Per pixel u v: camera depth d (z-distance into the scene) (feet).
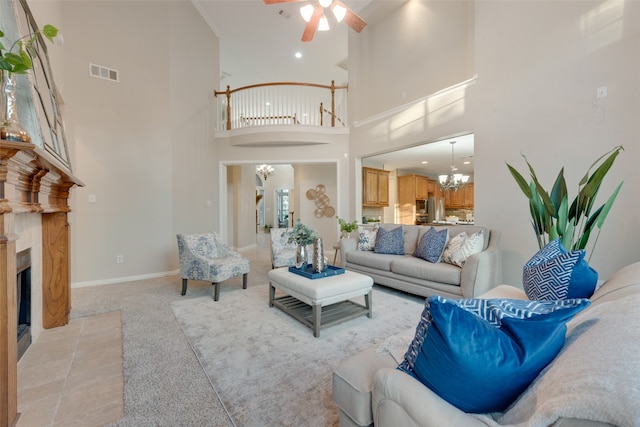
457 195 30.30
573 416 1.65
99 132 13.32
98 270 13.34
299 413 4.83
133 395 5.32
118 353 6.93
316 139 19.06
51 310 8.43
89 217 13.11
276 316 9.28
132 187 14.20
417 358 2.75
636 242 8.23
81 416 4.79
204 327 8.41
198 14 17.85
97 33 13.26
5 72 4.63
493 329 2.44
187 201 16.60
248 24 19.29
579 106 9.32
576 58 9.38
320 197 23.43
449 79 15.07
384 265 12.09
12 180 4.61
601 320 2.49
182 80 16.38
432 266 10.43
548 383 2.09
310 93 25.40
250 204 27.76
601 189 8.84
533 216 8.18
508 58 11.13
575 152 9.41
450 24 15.03
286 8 17.89
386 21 18.16
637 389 1.53
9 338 4.22
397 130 16.07
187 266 11.46
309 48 22.30
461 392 2.43
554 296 4.69
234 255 13.42
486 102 11.86
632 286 3.11
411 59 16.81
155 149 14.90
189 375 5.96
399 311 9.71
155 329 8.29
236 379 5.82
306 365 6.34
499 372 2.29
